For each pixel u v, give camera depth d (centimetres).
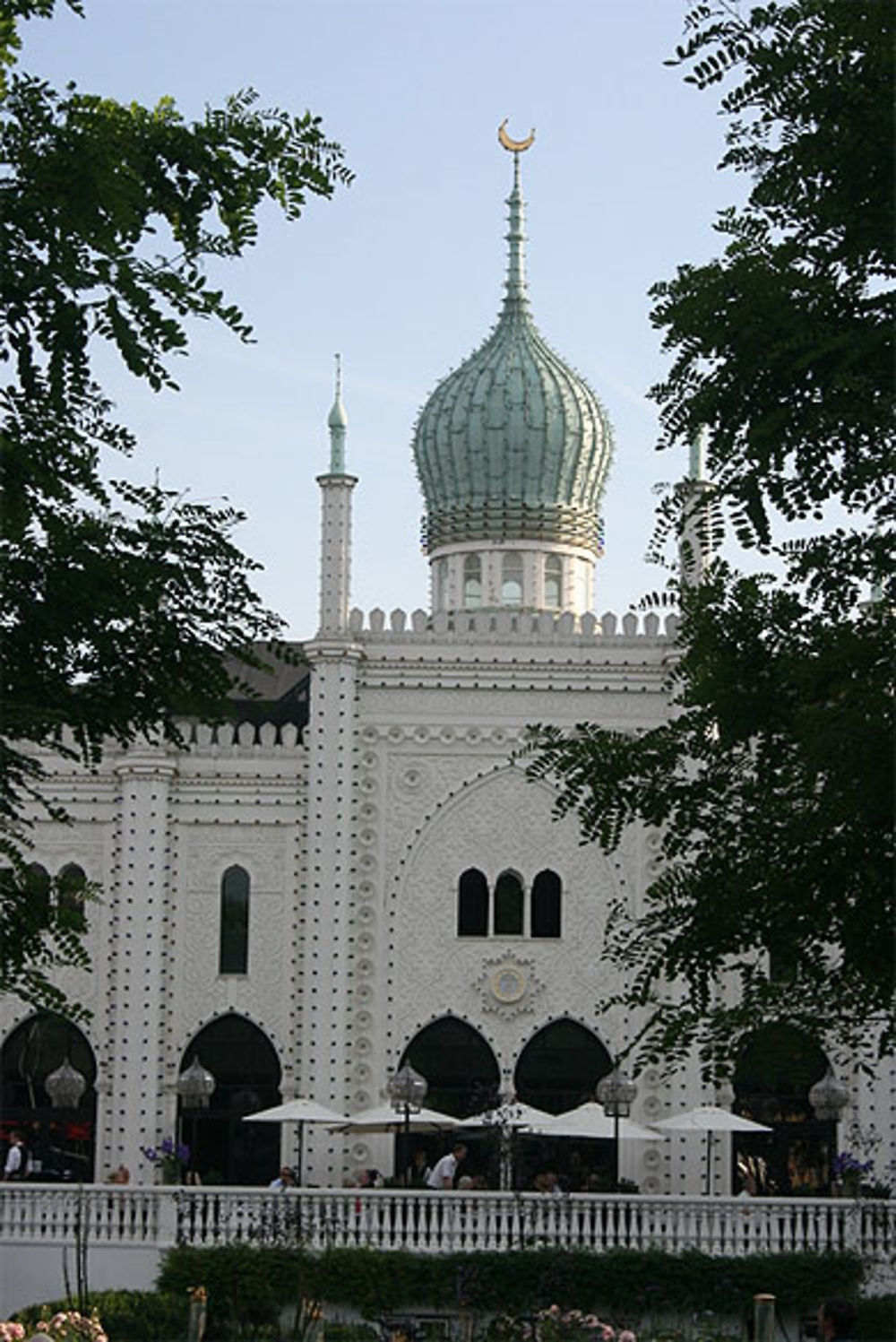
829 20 2019
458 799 5847
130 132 2039
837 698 2012
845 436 2066
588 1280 4103
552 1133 4969
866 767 1936
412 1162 5697
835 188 2044
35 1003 2303
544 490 6538
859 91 2014
